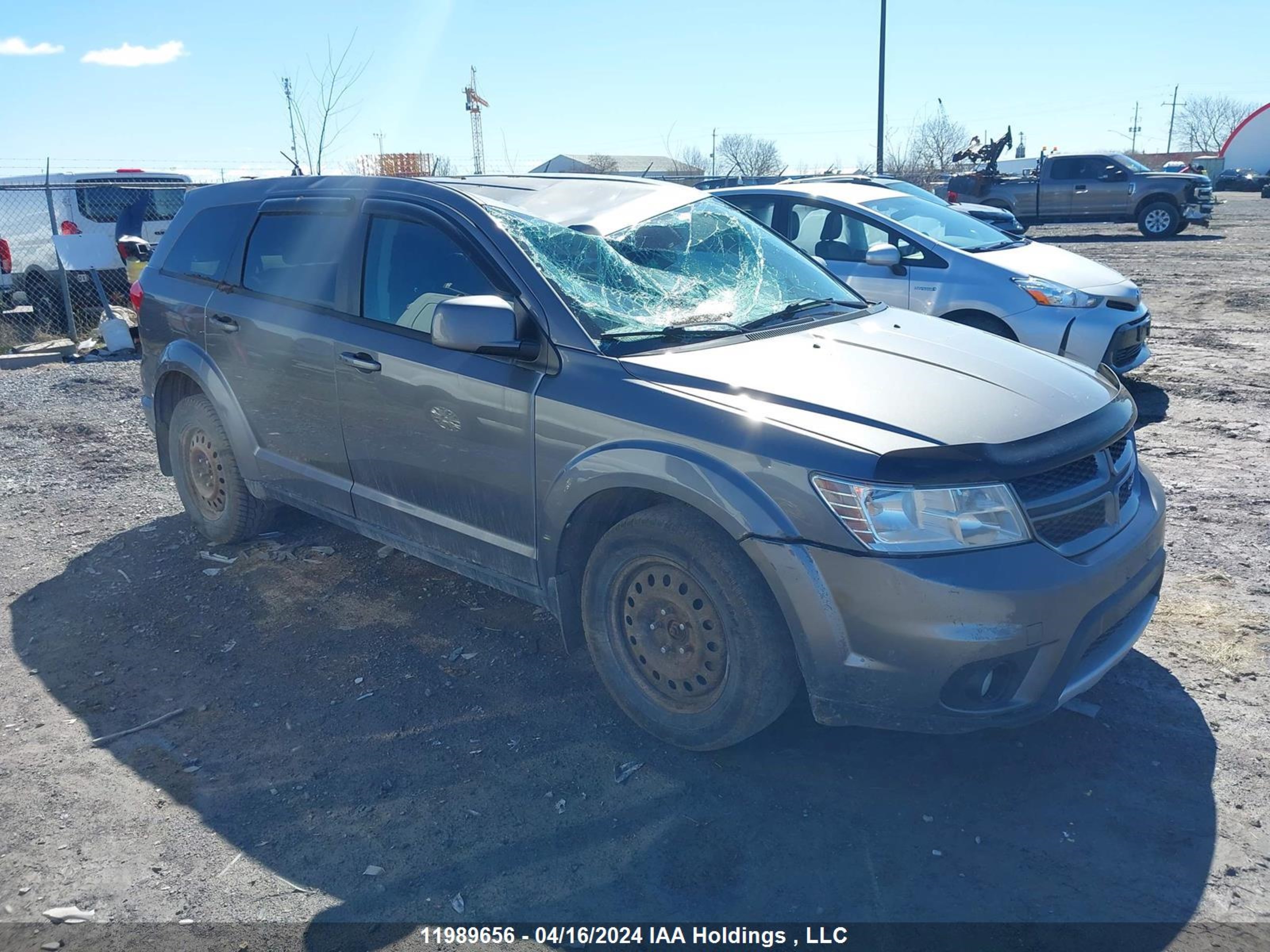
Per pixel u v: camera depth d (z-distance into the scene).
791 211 8.13
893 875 2.79
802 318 3.99
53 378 9.84
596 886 2.79
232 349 4.80
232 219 5.01
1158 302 12.67
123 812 3.19
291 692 3.89
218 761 3.46
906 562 2.81
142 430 7.82
